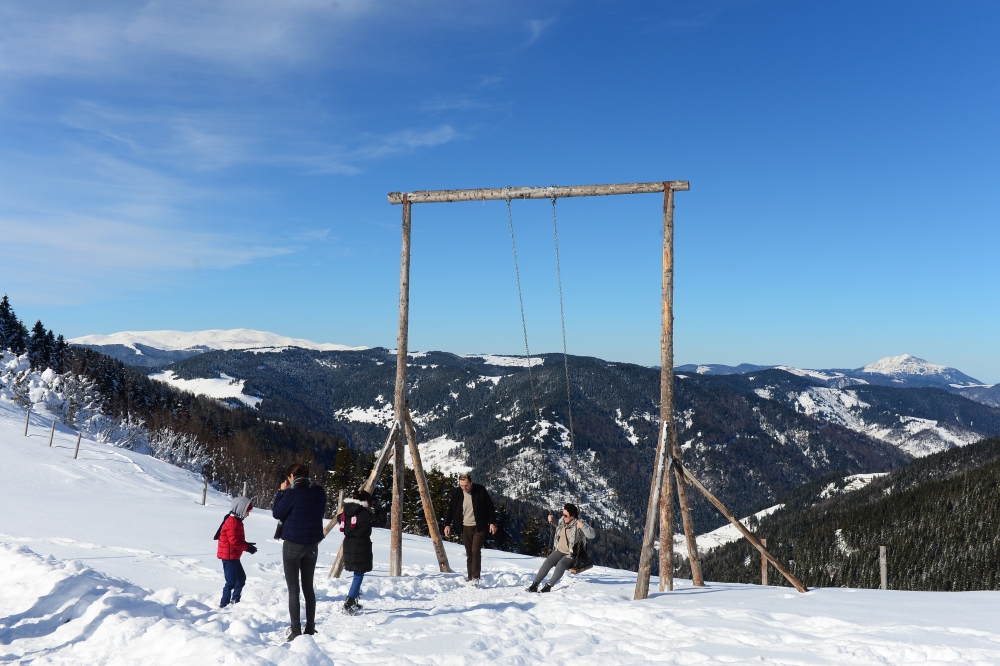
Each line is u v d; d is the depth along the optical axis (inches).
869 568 3902.6
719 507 420.8
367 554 310.2
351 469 2674.7
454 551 688.4
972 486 4411.9
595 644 246.7
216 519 762.2
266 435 4365.2
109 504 791.7
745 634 257.9
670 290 428.5
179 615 273.4
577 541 385.7
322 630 267.9
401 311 472.1
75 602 268.5
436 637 251.9
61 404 2005.4
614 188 444.1
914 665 210.8
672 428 418.3
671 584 418.9
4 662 210.4
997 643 238.8
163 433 2487.7
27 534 515.5
